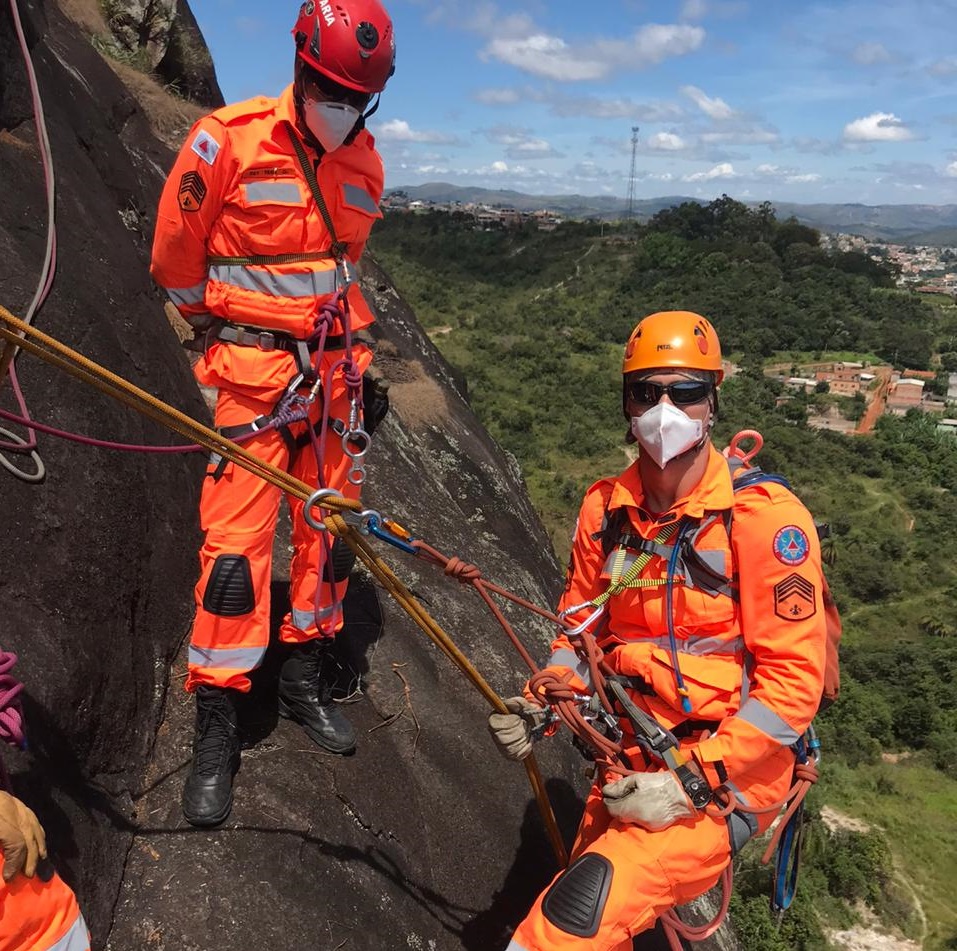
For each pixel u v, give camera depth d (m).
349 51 1.87
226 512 2.14
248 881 2.10
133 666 2.46
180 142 8.66
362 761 2.69
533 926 1.78
